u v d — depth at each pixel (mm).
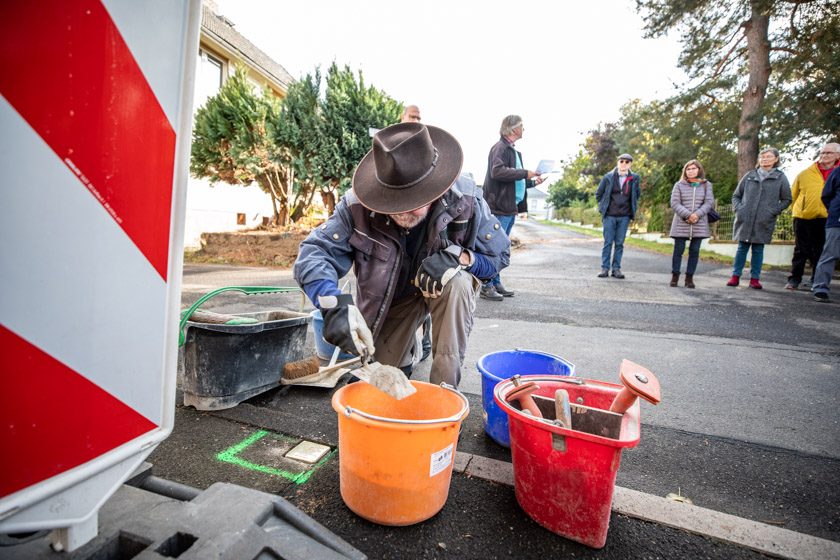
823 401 2643
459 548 1417
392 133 1907
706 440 2176
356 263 2020
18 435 687
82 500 822
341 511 1581
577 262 10031
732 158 16922
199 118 9414
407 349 2312
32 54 628
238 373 2387
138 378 894
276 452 1958
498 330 4141
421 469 1449
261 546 978
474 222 2119
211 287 6000
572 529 1453
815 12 12750
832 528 1576
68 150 695
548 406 1815
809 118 12625
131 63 779
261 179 10406
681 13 14469
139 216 843
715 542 1480
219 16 13078
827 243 5656
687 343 3779
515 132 5469
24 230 650
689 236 6410
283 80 14320
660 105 17297
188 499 1167
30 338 684
